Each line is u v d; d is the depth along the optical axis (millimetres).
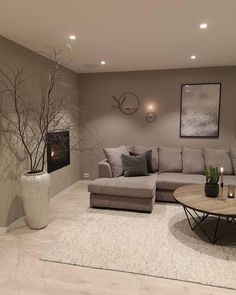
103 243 2709
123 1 2051
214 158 4281
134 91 4938
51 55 3668
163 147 4633
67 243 2715
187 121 4773
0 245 2688
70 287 2014
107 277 2141
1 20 2426
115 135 5133
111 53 3600
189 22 2486
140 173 4090
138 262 2350
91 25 2559
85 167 5316
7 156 3029
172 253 2504
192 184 3600
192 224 3176
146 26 2592
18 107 3188
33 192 2965
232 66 4469
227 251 2531
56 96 4184
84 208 3803
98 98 5121
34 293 1945
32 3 2070
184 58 3918
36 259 2408
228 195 2967
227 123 4617
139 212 3594
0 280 2102
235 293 1950
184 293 1947
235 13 2277
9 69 3002
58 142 4320
